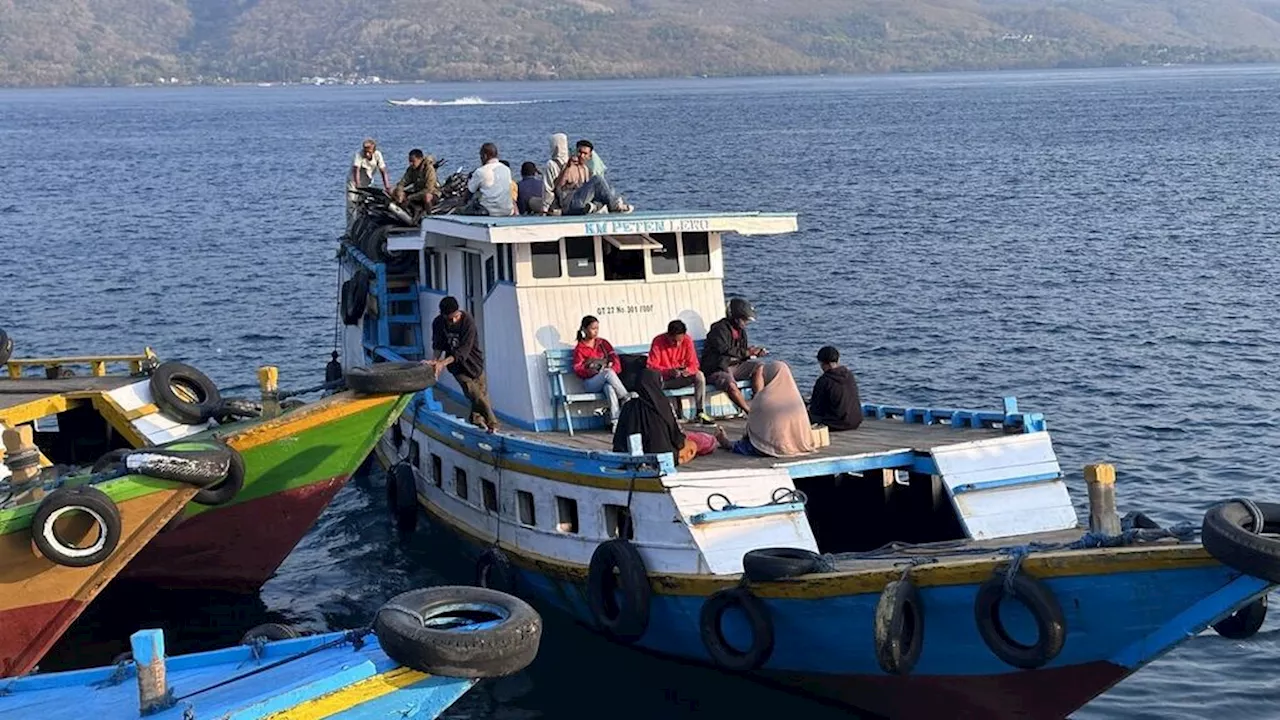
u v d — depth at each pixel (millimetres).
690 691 17188
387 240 24484
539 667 17750
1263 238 56188
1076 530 16625
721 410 20875
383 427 20031
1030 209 68875
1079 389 32125
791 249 55844
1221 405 30234
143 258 56594
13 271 52938
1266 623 19047
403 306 25984
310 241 62094
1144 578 13422
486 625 12289
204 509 19641
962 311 41656
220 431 19281
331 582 21266
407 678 12055
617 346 21109
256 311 43844
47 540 16547
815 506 19703
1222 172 86625
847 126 157625
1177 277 46969
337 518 24172
